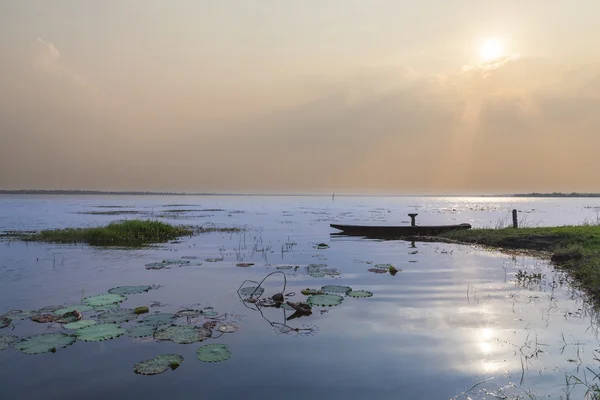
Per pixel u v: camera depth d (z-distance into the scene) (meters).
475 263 13.27
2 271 11.90
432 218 41.31
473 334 6.54
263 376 5.06
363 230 23.19
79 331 6.51
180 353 5.73
